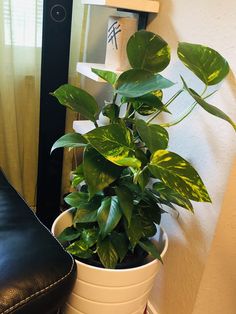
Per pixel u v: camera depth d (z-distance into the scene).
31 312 0.55
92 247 0.81
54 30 1.02
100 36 1.29
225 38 0.73
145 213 0.81
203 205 0.85
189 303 0.94
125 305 0.81
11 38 1.17
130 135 0.69
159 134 0.69
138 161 0.65
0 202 0.78
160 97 0.79
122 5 0.89
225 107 0.75
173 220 0.96
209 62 0.68
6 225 0.69
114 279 0.74
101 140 0.64
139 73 0.69
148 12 0.94
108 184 0.70
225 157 0.77
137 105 0.79
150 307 1.11
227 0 0.71
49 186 1.26
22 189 1.44
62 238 0.83
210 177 0.82
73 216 0.91
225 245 0.86
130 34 0.93
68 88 0.75
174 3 0.87
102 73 0.79
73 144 0.74
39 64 1.26
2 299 0.53
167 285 1.02
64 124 1.19
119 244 0.79
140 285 0.79
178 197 0.77
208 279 0.89
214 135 0.79
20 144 1.37
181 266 0.96
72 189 1.34
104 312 0.81
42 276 0.58
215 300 0.94
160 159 0.65
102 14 1.25
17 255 0.60
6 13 1.14
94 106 0.76
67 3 1.01
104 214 0.74
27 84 1.29
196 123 0.84
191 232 0.90
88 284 0.76
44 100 1.11
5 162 1.37
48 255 0.62
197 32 0.81
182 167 0.65
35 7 1.17
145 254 0.85
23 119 1.34
